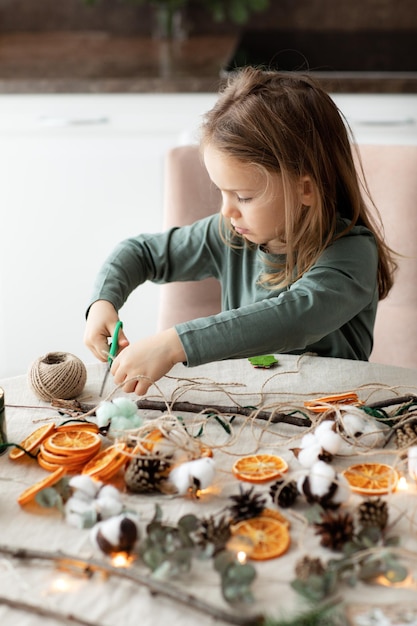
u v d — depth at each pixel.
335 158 1.25
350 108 2.16
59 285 2.28
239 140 1.16
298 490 0.80
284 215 1.21
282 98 1.20
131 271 1.38
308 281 1.16
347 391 1.04
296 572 0.70
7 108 2.18
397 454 0.87
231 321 1.06
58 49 2.53
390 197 1.54
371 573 0.69
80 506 0.77
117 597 0.68
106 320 1.21
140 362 1.02
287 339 1.08
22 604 0.67
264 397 1.03
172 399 1.02
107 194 2.22
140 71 2.22
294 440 0.93
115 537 0.72
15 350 2.33
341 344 1.33
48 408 1.00
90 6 2.72
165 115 2.18
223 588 0.66
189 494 0.82
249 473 0.85
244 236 1.26
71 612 0.66
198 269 1.45
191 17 2.70
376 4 2.67
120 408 0.90
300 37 2.63
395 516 0.78
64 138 2.21
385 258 1.35
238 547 0.73
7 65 2.31
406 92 2.12
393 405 0.99
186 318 1.58
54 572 0.71
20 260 2.27
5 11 2.73
